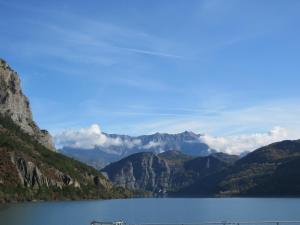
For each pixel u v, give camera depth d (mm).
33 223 190125
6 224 182875
